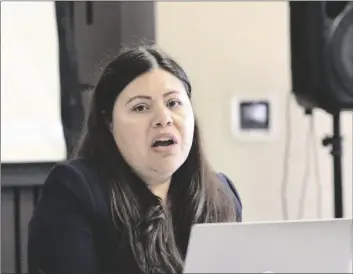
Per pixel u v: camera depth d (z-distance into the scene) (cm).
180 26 450
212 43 452
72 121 378
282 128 455
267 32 454
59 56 391
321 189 456
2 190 383
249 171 457
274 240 128
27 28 404
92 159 218
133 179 214
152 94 209
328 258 125
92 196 205
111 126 216
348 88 343
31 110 408
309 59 345
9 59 405
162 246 206
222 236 129
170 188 221
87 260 197
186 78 220
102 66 236
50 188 207
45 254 196
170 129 209
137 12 382
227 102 454
